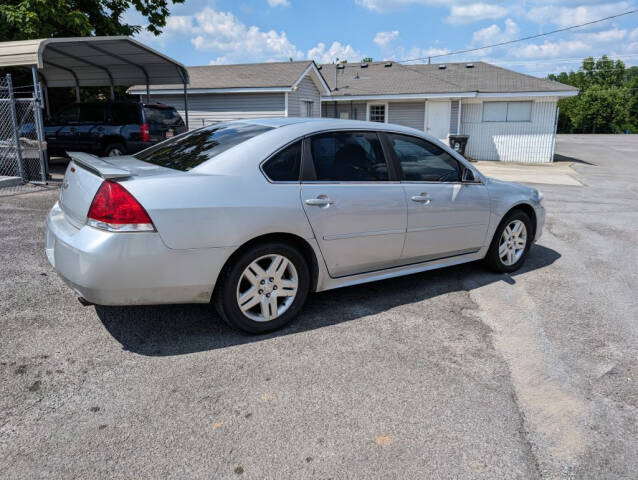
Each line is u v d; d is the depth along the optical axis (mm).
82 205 3037
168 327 3496
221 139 3615
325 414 2547
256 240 3305
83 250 2834
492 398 2748
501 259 4969
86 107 12156
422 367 3059
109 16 15727
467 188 4484
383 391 2775
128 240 2838
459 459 2252
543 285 4715
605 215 8797
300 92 18344
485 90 20859
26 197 8062
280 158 3430
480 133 22188
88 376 2822
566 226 7688
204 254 3043
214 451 2248
